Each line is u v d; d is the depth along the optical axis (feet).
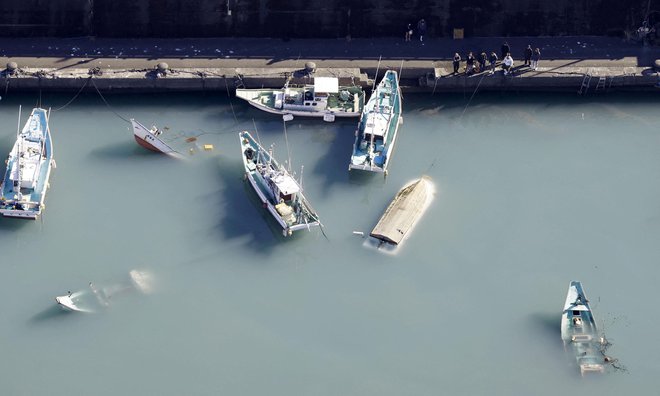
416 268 345.10
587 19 406.21
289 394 314.96
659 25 403.95
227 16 401.29
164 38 402.31
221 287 339.77
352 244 350.84
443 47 402.93
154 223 355.36
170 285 339.36
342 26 403.34
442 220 357.20
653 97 397.19
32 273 341.21
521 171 372.58
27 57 394.11
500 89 397.80
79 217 355.77
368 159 366.63
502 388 317.63
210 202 362.12
